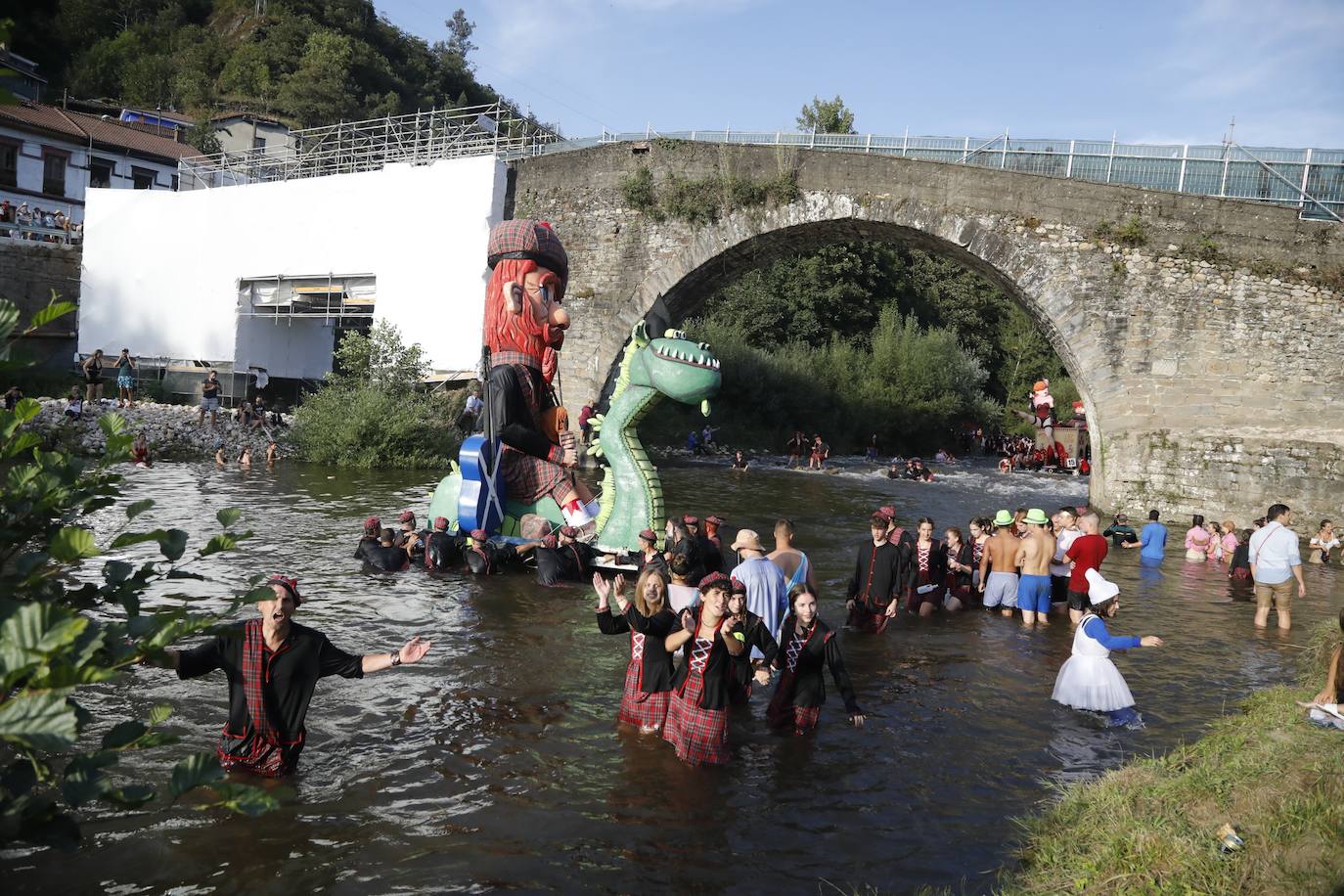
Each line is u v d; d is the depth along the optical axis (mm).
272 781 5871
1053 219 23281
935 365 47375
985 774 6504
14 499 3338
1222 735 6762
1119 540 18797
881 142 25875
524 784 6000
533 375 13719
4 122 39344
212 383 27250
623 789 5996
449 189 29734
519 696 7648
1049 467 42062
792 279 49125
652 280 28125
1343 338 21328
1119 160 23375
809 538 17453
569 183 29422
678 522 10930
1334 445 20719
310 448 24719
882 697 8141
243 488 19016
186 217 34812
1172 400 22547
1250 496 21344
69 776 3062
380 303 30953
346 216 31578
